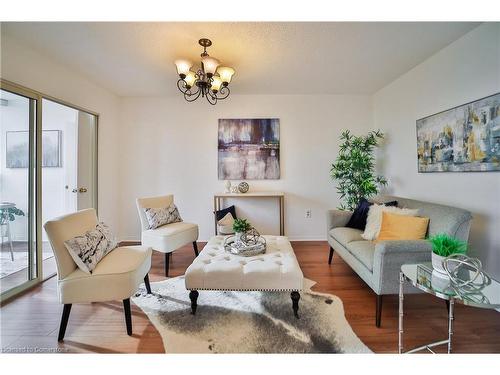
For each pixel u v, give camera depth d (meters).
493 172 1.91
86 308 1.95
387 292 1.71
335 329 1.67
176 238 2.71
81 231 1.79
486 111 1.95
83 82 3.08
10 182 2.40
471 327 1.70
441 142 2.43
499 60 1.85
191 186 3.90
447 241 1.38
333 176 3.56
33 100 2.40
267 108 3.85
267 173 3.86
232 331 1.65
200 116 3.86
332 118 3.86
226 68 2.33
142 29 2.04
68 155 3.62
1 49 2.09
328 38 2.19
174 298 2.08
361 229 2.65
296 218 3.91
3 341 1.58
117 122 3.83
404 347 1.51
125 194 3.89
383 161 3.58
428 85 2.62
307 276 2.54
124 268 1.67
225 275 1.74
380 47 2.36
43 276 2.55
